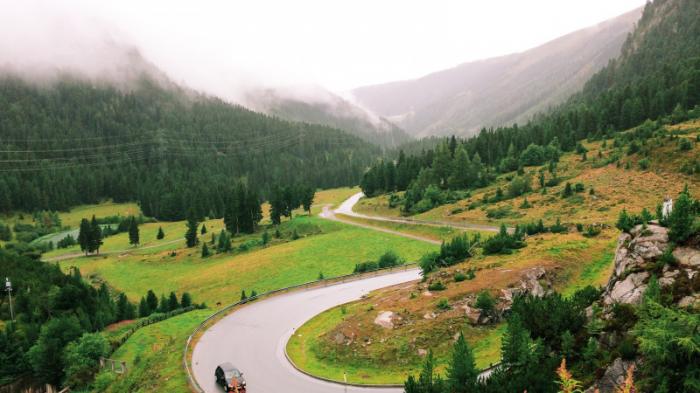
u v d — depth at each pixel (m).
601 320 25.30
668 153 101.69
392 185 174.88
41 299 78.94
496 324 40.84
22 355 63.03
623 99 157.75
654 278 22.88
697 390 17.27
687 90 139.38
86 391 49.47
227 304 80.69
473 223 101.75
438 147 175.50
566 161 128.62
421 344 38.50
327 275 87.25
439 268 56.59
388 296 49.94
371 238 108.25
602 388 21.16
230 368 34.56
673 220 25.86
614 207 85.38
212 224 172.00
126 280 111.50
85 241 138.50
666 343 18.58
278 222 147.88
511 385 22.64
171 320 67.31
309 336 45.78
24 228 183.62
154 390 36.25
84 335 56.47
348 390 33.47
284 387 34.41
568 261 49.38
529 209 98.56
